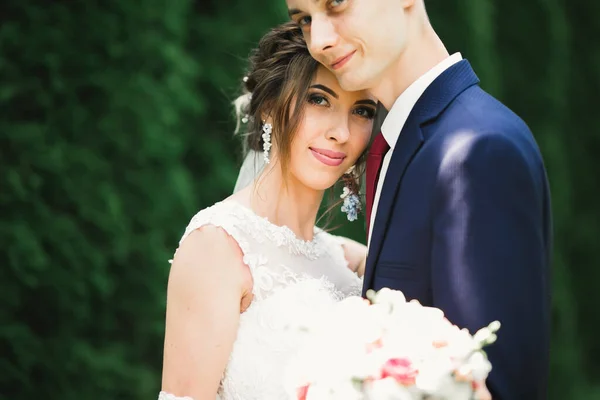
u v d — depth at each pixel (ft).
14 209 17.19
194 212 19.71
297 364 7.23
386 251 8.53
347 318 7.32
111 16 18.56
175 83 19.34
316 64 9.55
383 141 9.06
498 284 7.69
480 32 29.19
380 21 8.53
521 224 7.88
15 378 17.03
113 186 18.42
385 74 8.93
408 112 8.86
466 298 7.70
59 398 17.48
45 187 17.60
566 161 35.12
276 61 9.81
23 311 17.29
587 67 38.68
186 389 9.28
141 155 18.71
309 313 9.48
